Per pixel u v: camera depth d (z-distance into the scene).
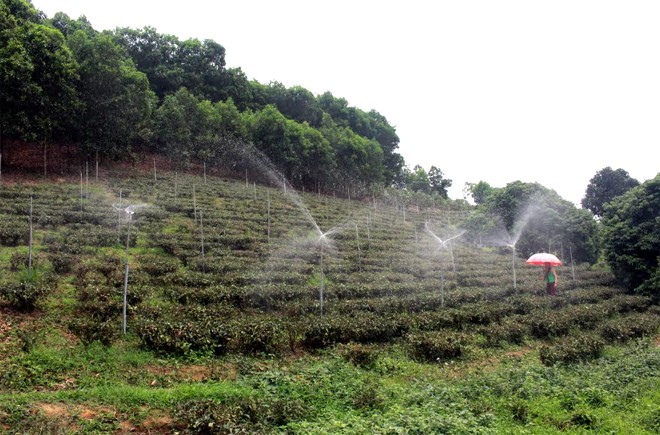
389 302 20.27
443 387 12.52
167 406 10.10
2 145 35.53
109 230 25.39
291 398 11.12
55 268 18.98
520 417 11.16
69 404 9.62
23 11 36.28
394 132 84.12
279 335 14.78
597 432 10.44
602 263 36.62
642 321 21.78
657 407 11.58
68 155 38.59
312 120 70.62
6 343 12.47
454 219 51.94
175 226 29.12
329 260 27.59
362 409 10.91
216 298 18.12
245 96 62.59
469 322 20.00
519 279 29.56
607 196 59.84
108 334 13.18
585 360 16.59
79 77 36.38
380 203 58.09
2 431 8.29
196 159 47.19
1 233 21.36
